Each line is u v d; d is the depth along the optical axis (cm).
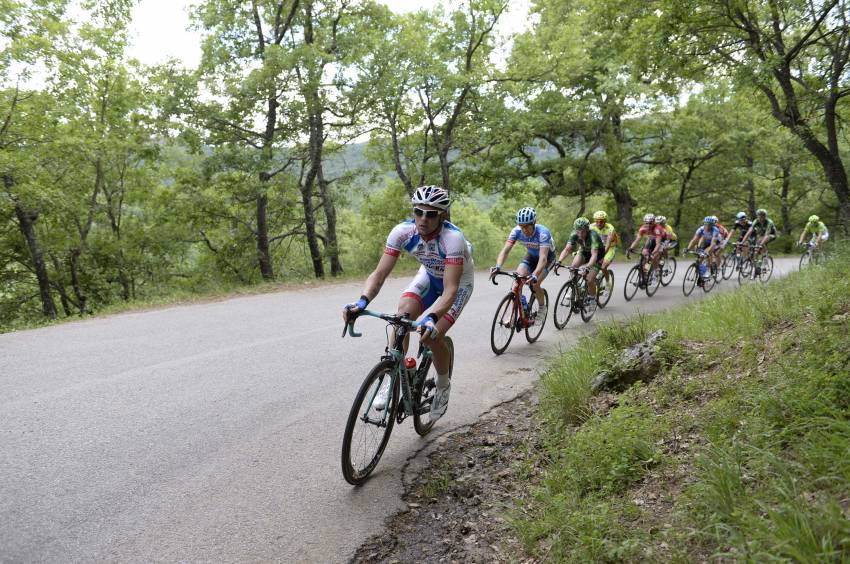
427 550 274
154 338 685
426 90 1911
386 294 1142
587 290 845
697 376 419
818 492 224
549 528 269
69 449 363
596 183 2644
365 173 2312
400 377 368
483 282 1353
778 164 2997
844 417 271
